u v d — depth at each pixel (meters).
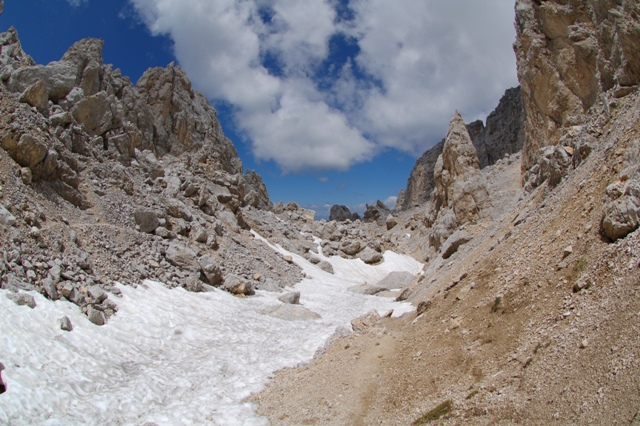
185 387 17.50
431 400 12.73
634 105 19.52
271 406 15.87
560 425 8.87
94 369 17.12
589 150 22.41
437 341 16.22
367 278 62.41
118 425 13.89
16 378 14.19
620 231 12.87
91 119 42.25
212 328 25.59
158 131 59.94
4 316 17.02
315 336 25.17
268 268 45.53
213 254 39.59
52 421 12.94
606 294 11.38
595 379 9.25
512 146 87.94
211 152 65.62
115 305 23.53
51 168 30.16
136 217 34.41
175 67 67.88
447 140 53.88
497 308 15.40
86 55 46.16
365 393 14.95
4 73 34.00
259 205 73.38
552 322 12.45
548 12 35.38
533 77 39.16
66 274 22.27
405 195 127.00
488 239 30.86
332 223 80.75
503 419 10.06
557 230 17.12
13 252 20.33
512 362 12.16
